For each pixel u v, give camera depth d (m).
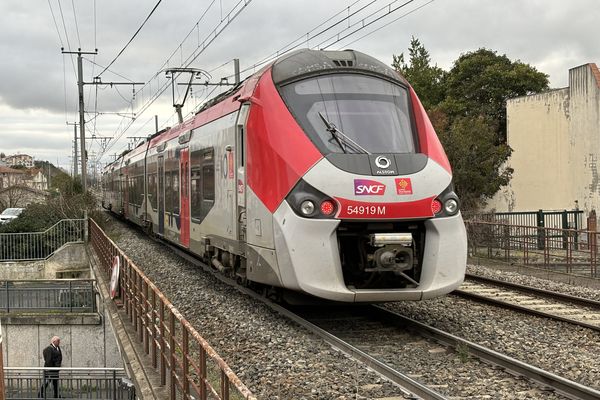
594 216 23.52
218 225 12.02
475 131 25.38
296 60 9.98
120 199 35.75
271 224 8.96
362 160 8.66
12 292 18.86
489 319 10.10
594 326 9.46
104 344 18.05
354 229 8.77
